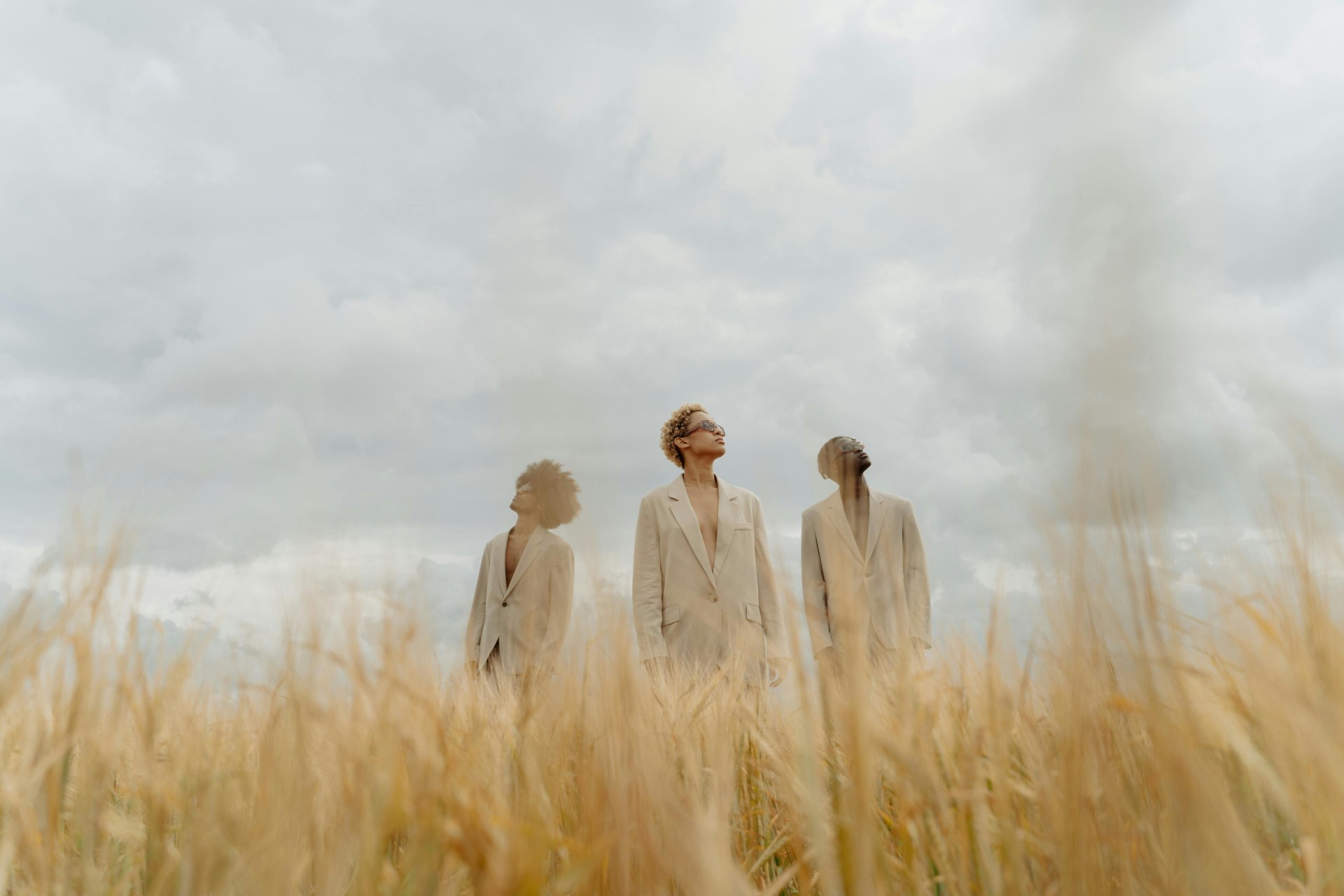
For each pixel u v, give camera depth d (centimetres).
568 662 81
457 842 67
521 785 81
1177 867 65
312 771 72
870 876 63
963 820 81
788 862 112
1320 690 68
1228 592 76
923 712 91
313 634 71
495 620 358
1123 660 67
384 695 70
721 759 98
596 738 78
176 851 77
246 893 68
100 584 77
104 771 80
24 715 81
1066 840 71
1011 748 96
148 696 79
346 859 70
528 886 66
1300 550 72
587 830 78
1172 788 63
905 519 312
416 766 71
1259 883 61
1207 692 75
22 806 77
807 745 67
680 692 135
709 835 70
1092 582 67
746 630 135
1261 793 75
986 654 87
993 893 78
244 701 77
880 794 98
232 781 75
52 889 76
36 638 78
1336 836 65
